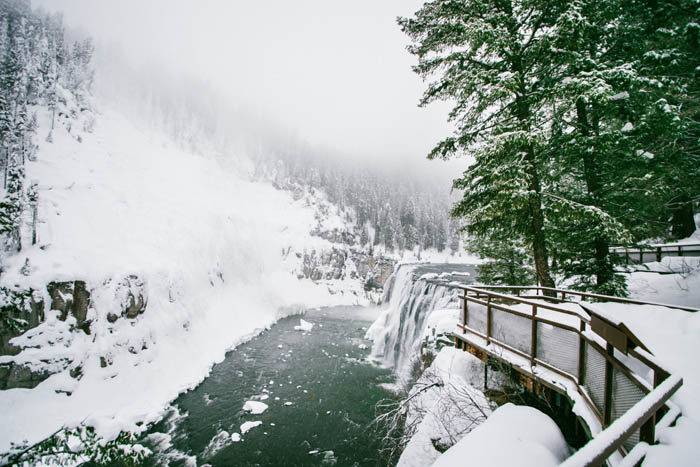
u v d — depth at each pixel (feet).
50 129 116.67
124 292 63.16
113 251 71.61
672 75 32.78
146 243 85.15
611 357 13.03
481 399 21.20
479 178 34.81
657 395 7.68
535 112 33.91
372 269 208.03
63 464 36.63
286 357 76.95
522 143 28.40
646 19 33.14
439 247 292.20
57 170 89.97
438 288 68.54
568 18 25.89
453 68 33.83
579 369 17.19
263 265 149.79
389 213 269.44
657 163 33.94
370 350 84.69
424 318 69.10
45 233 62.28
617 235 27.91
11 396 43.52
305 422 48.85
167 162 182.19
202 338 79.82
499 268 59.72
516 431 12.07
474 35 28.14
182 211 115.24
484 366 27.22
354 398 56.34
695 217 58.13
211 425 48.11
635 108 32.63
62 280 53.67
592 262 36.29
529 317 21.91
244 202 206.80
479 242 60.08
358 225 260.42
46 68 139.23
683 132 32.30
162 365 62.69
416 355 51.06
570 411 20.07
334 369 69.82
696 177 35.81
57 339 49.78
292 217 219.00
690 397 11.14
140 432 45.70
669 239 56.75
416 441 20.71
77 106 152.46
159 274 75.87
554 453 11.17
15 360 45.27
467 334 29.71
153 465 39.88
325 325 114.42
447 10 32.81
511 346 24.04
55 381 47.37
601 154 34.35
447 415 20.72
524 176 29.60
